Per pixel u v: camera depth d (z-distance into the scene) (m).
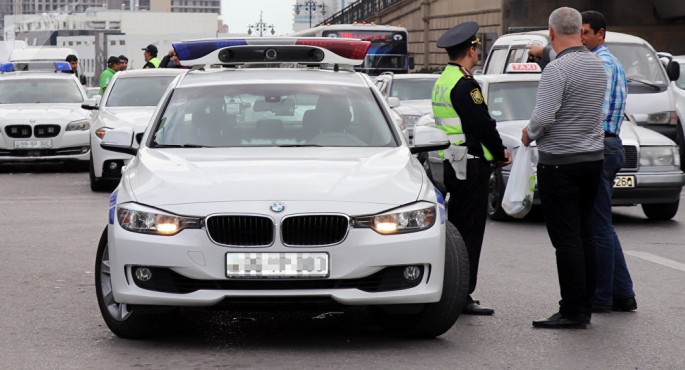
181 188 7.66
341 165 8.05
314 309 7.59
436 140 8.87
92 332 8.40
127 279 7.61
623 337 8.32
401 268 7.60
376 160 8.23
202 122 8.91
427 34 62.94
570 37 8.58
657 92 21.64
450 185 9.09
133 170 8.27
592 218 8.91
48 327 8.58
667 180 15.17
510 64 20.80
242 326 8.61
